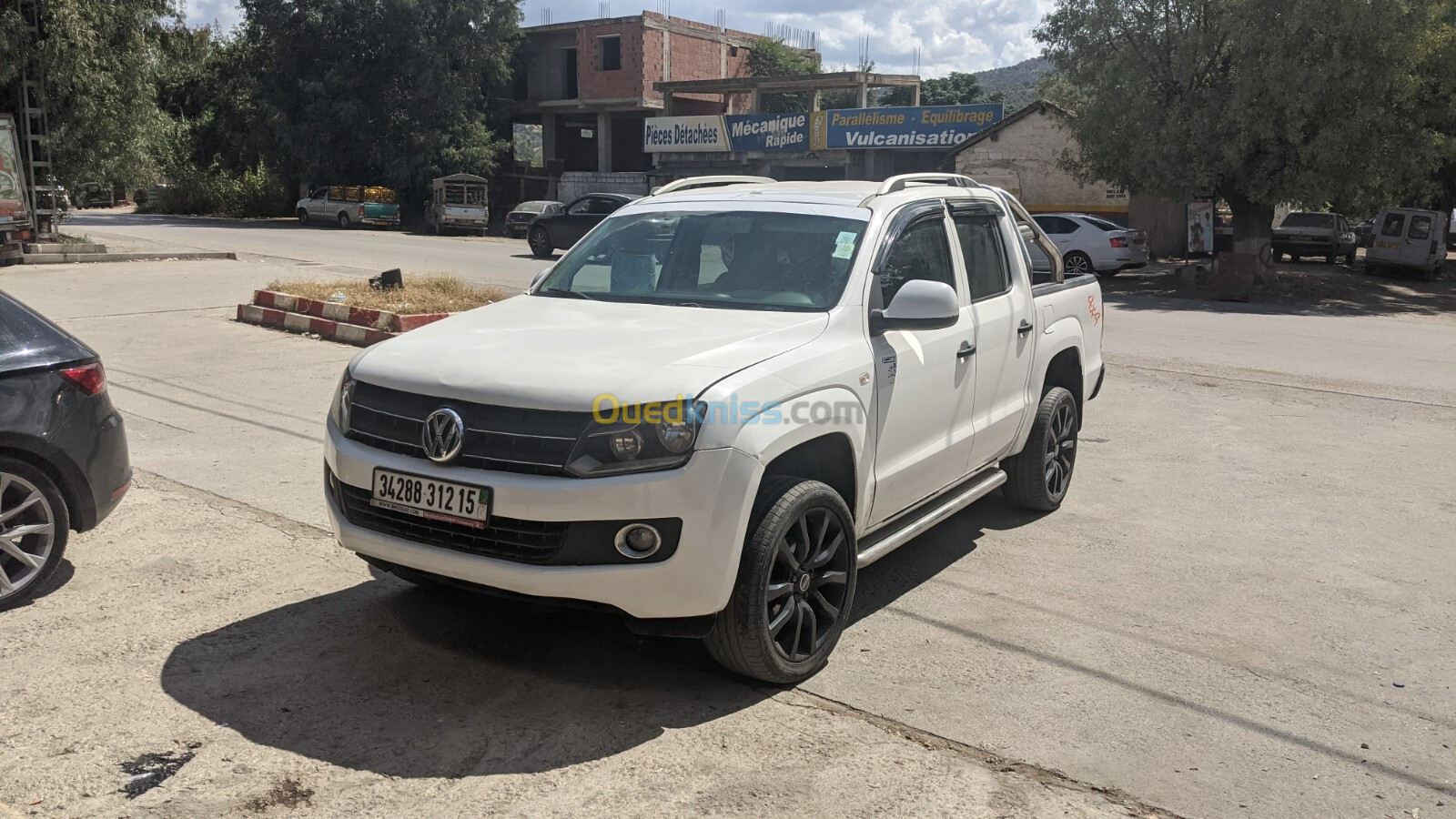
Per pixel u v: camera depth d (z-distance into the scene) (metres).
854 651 4.13
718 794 3.06
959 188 5.40
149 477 6.11
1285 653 4.20
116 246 24.17
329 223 40.41
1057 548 5.46
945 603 4.66
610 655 4.00
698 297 4.39
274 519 5.42
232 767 3.13
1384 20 18.05
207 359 10.02
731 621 3.53
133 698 3.53
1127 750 3.40
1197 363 11.54
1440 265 27.12
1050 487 6.07
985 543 5.52
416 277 15.78
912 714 3.60
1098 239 22.31
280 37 40.19
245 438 7.11
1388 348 13.12
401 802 2.98
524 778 3.12
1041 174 29.81
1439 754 3.43
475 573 3.42
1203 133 19.70
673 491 3.30
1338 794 3.17
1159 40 20.78
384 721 3.44
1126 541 5.60
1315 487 6.73
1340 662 4.12
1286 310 18.00
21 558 4.26
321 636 4.07
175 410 7.87
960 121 31.58
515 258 24.22
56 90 21.73
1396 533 5.80
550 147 46.19
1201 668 4.04
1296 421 8.70
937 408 4.57
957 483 5.01
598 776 3.14
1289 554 5.42
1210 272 20.47
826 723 3.52
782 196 4.79
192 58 26.05
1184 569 5.17
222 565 4.77
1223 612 4.61
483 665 3.88
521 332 3.94
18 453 4.25
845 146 33.81
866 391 4.00
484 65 42.00
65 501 4.42
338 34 40.53
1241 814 3.05
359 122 40.53
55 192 22.00
